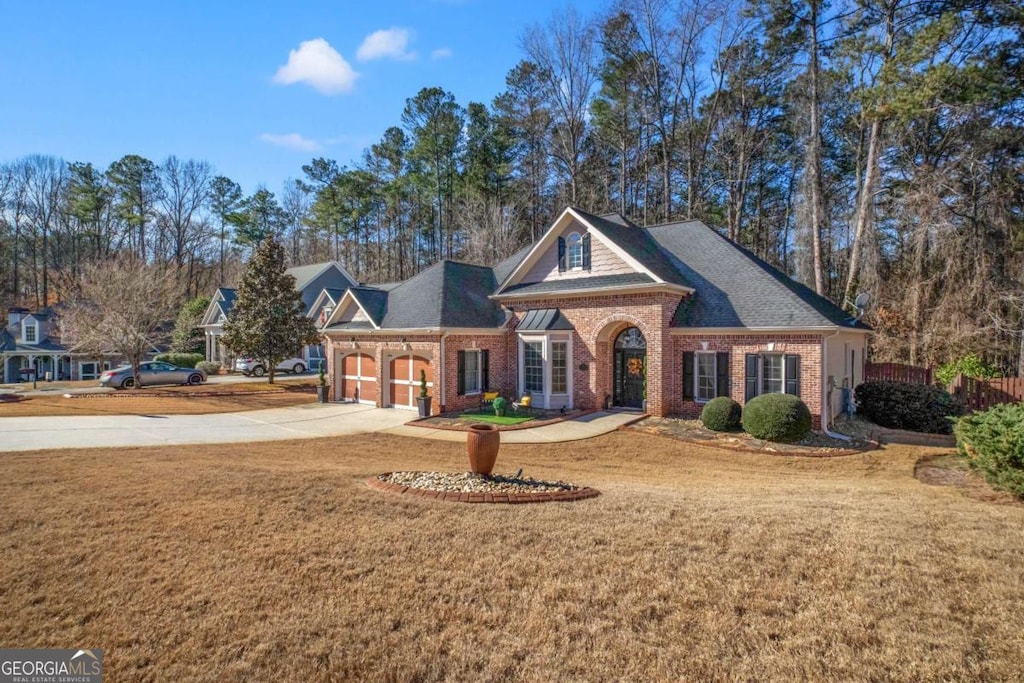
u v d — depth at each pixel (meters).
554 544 5.91
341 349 23.83
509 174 43.28
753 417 14.80
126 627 4.34
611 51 35.22
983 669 3.74
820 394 15.66
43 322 40.62
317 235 61.38
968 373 21.03
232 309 30.25
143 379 29.34
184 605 4.64
